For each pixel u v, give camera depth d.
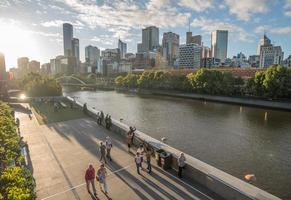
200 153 29.34
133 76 147.62
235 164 25.86
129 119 50.94
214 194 13.62
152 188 14.38
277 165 25.59
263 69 108.38
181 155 15.42
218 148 31.27
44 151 21.33
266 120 49.53
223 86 87.25
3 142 15.46
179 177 15.59
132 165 17.77
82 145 23.03
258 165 25.58
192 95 96.81
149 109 65.62
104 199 13.35
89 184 14.97
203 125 44.81
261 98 75.88
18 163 15.06
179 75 112.94
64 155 20.28
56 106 45.22
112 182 15.20
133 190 14.21
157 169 16.94
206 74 92.19
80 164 18.31
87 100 90.69
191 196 13.45
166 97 101.50
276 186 20.80
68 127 30.86
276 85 69.06
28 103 59.00
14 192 8.11
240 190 12.39
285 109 62.81
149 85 124.31
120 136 26.19
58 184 15.12
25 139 25.28
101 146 18.38
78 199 13.42
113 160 18.86
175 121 48.53
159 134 38.19
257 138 35.97
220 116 54.28
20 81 109.12
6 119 20.34
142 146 19.31
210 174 14.19
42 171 17.08
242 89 84.69
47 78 87.12
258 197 11.73
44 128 30.45
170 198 13.31
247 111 61.53
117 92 136.62
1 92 62.19
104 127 30.58
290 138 35.94
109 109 66.06
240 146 32.09
